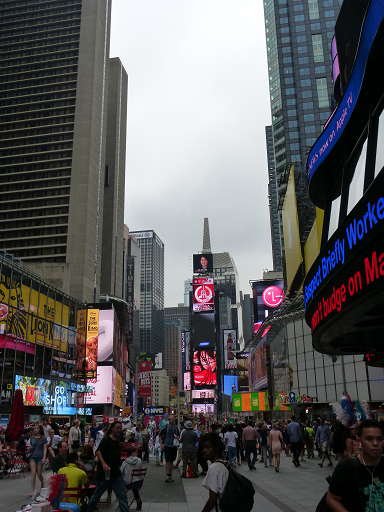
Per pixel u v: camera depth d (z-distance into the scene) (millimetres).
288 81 125500
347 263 8359
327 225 13523
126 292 188250
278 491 14148
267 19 139625
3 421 42719
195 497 13352
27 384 48469
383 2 8211
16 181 133750
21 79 146625
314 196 14406
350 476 4234
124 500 9234
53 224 128750
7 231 129750
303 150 118875
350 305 8250
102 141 146500
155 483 16344
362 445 4273
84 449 11945
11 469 18078
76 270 123125
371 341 12289
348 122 11039
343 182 11766
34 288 51844
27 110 142125
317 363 50219
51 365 55781
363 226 7621
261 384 76062
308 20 128625
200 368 162875
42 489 7695
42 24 150375
